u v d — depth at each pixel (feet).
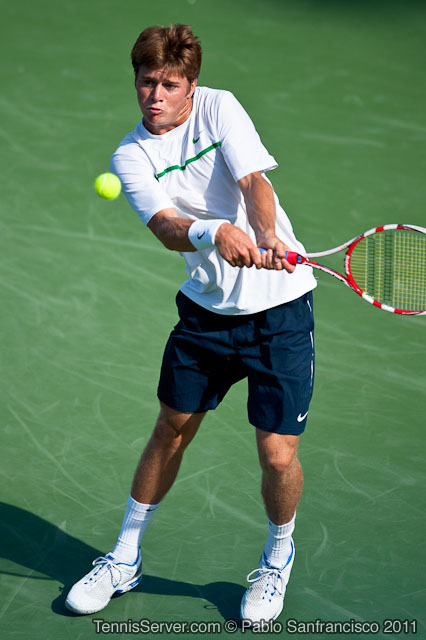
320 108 99.09
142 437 52.44
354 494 47.75
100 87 102.99
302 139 92.17
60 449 51.24
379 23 123.44
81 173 85.15
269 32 119.03
